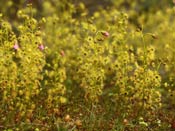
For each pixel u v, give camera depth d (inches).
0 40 319.6
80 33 438.9
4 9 509.4
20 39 311.1
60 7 498.6
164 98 390.3
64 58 389.7
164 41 450.3
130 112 335.6
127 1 648.4
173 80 401.7
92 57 327.3
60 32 423.5
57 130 295.1
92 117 316.5
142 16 558.6
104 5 619.2
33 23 310.5
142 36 327.9
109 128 317.1
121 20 350.0
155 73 323.3
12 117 299.1
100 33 323.3
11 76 298.5
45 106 324.2
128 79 331.9
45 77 379.9
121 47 344.5
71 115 328.8
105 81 402.9
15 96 298.8
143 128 322.7
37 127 300.7
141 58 325.7
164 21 517.0
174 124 335.0
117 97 339.6
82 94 366.6
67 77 390.3
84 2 617.0
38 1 570.6
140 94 326.3
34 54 298.8
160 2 648.4
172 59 397.1
